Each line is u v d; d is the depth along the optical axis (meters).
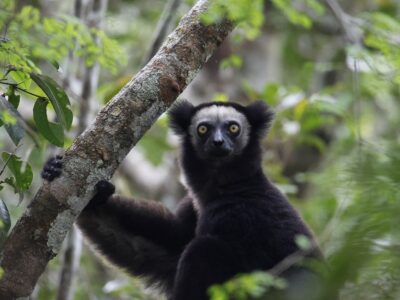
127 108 7.60
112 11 20.94
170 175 17.77
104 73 18.69
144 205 11.38
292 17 11.00
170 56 7.98
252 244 10.55
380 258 4.92
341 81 20.16
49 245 7.11
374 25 12.16
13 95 7.59
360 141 6.30
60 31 9.12
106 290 13.30
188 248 10.10
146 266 11.57
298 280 8.74
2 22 8.31
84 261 15.65
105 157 7.43
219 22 8.35
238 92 18.27
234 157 11.91
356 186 5.20
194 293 9.83
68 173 7.31
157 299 12.00
